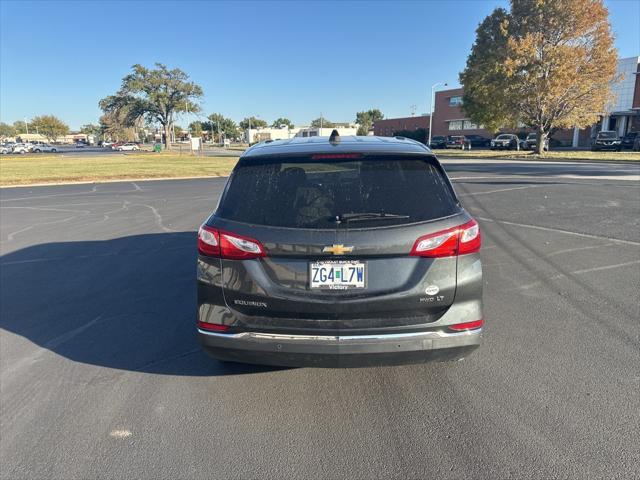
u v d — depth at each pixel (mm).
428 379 3471
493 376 3475
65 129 160000
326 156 3031
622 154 32594
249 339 2947
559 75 29750
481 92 34094
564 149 43781
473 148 54906
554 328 4277
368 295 2828
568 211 10023
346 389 3373
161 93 80438
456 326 2914
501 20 33562
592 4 29625
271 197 2984
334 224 2836
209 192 16266
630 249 6891
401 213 2877
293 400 3254
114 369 3764
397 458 2639
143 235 8945
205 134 146000
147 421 3047
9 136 153875
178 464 2641
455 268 2900
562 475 2453
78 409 3203
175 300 5348
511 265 6273
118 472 2588
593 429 2814
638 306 4738
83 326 4648
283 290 2873
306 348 2877
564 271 5941
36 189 18328
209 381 3541
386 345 2852
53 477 2562
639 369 3514
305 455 2686
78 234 9156
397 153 3062
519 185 14836
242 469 2588
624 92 46344
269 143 3590
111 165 33688
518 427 2863
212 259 2996
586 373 3473
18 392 3441
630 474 2439
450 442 2754
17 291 5754
